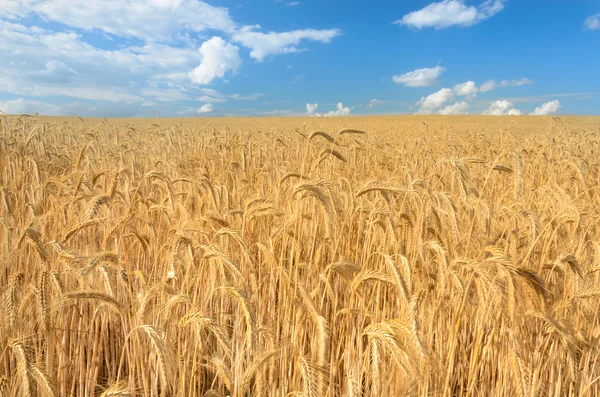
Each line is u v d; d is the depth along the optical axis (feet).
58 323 11.26
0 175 28.76
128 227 15.11
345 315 13.62
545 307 9.82
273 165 33.83
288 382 11.33
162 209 16.38
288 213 16.48
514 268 8.98
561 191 18.08
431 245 11.58
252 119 257.96
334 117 281.13
